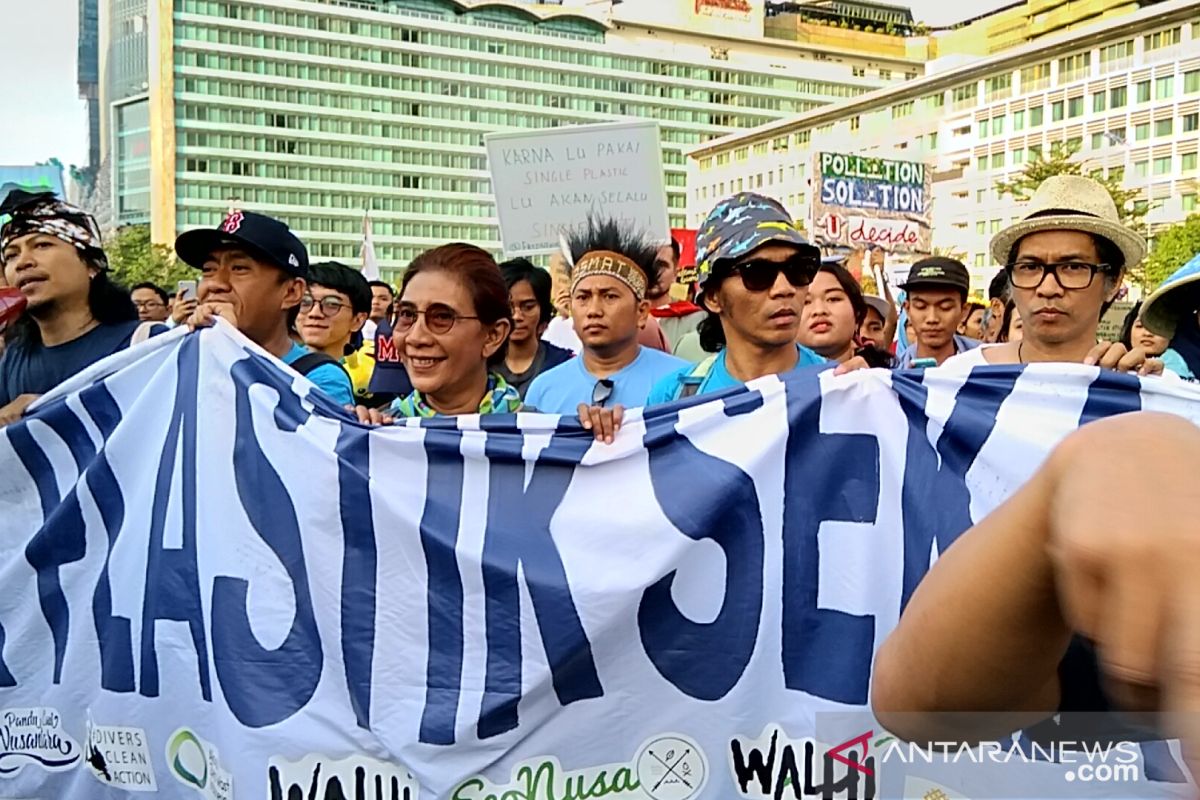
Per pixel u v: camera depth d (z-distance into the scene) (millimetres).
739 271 2865
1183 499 406
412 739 2227
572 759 2209
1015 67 64250
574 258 3869
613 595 2197
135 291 7566
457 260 2865
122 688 2559
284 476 2420
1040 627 515
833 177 25781
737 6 96500
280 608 2375
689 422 2299
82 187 105750
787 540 2221
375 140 86750
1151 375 2213
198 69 81312
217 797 2410
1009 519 514
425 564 2285
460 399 2947
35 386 3244
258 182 83875
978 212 67375
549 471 2318
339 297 4777
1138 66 56938
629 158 6633
